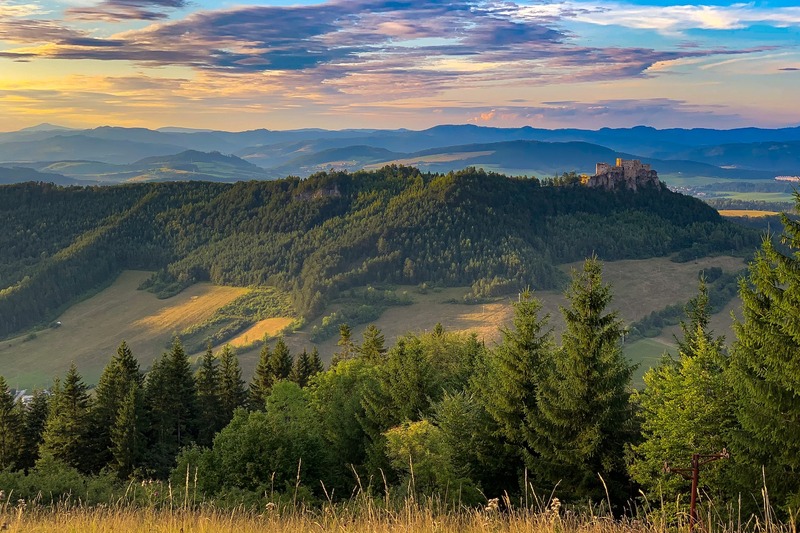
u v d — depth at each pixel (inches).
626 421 1193.4
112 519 403.9
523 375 1328.7
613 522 337.1
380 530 336.5
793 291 863.1
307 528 376.5
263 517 410.0
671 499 992.2
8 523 388.8
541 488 1182.9
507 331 1392.7
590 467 1161.4
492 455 1338.6
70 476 1044.5
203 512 398.6
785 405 872.9
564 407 1181.1
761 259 913.5
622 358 1206.3
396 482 1384.1
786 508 805.9
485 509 354.9
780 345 872.9
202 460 1414.9
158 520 394.0
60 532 375.6
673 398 1149.1
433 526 332.5
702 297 1641.2
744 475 903.7
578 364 1186.6
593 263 1217.4
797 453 864.9
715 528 309.9
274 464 1332.4
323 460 1471.5
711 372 1143.6
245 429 1391.5
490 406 1343.5
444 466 1124.5
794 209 911.7
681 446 1036.5
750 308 928.9
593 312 1210.0
